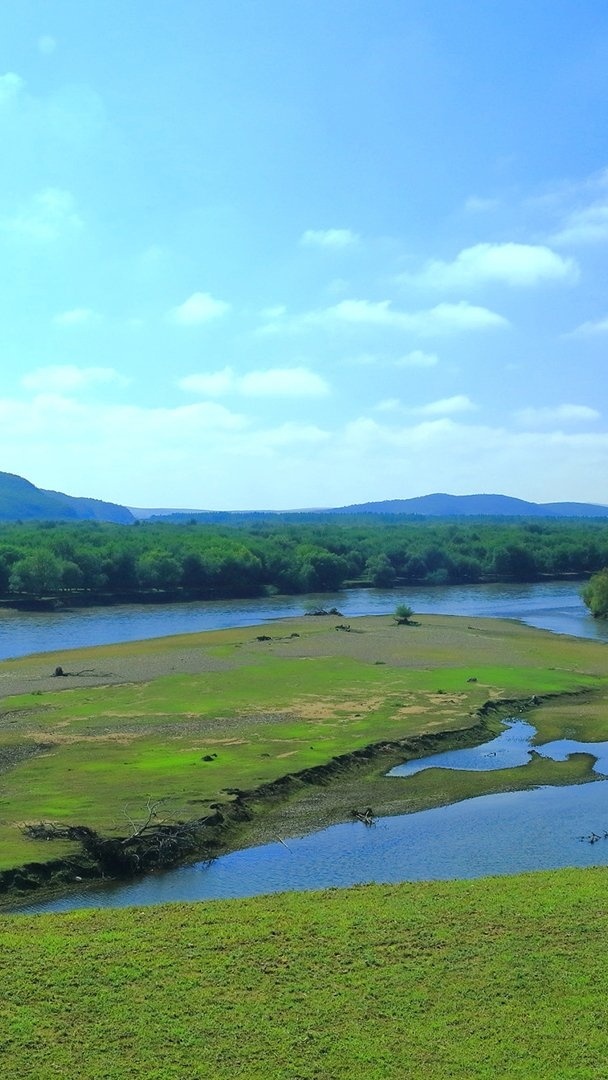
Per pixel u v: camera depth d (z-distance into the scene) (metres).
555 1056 23.55
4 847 39.03
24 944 29.53
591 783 52.88
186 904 33.56
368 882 37.22
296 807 48.19
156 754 54.78
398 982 27.11
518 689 76.19
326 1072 23.02
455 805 48.78
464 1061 23.36
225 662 88.31
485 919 31.34
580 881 35.47
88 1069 23.00
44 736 58.88
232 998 26.25
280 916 31.91
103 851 38.97
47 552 164.88
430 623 122.31
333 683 77.44
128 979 27.20
